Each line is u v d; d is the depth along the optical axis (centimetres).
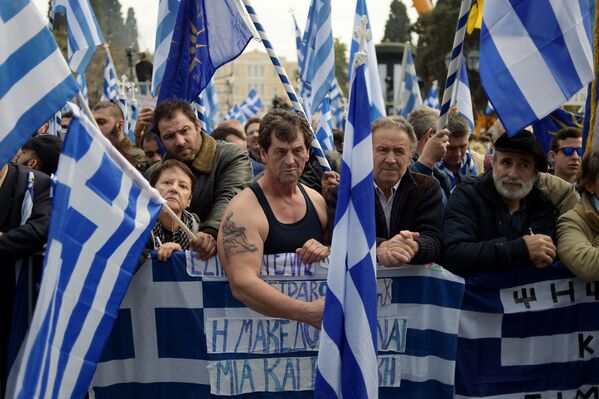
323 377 339
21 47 330
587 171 400
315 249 381
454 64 457
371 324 341
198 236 392
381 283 399
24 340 394
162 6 614
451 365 398
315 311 367
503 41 427
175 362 400
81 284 328
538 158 402
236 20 512
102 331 337
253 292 369
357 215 342
